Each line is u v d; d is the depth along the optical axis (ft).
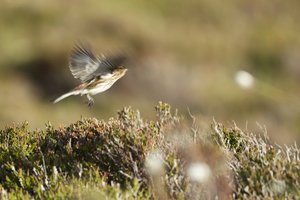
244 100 94.17
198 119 26.84
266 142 26.30
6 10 98.43
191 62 102.83
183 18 114.52
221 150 24.16
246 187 22.53
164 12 113.60
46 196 22.30
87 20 101.50
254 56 111.14
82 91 26.94
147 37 102.22
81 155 25.50
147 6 112.57
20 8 99.60
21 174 23.66
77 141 26.18
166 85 93.45
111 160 24.59
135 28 103.14
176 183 22.39
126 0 109.91
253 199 22.07
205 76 99.30
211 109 92.89
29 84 87.40
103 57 25.64
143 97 90.02
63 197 22.00
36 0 100.89
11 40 93.76
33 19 98.78
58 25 99.09
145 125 26.12
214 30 114.52
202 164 20.16
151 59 97.40
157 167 22.70
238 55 109.70
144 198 22.13
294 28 121.29
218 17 117.29
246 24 119.14
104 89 27.32
